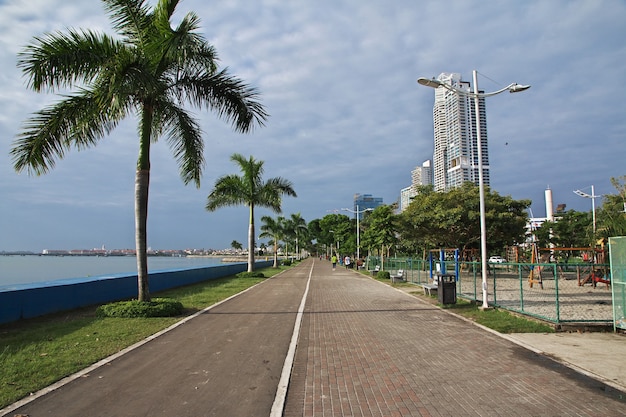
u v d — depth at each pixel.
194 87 13.05
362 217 72.06
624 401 5.27
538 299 16.08
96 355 7.38
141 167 12.34
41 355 7.32
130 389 5.73
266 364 6.96
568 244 40.84
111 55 11.08
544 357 7.36
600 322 9.74
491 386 5.86
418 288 20.98
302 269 45.97
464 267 34.22
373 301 15.51
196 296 16.72
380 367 6.80
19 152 10.91
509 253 39.09
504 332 9.56
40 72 10.23
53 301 11.82
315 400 5.35
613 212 21.17
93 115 11.54
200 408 5.08
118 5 12.05
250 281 25.58
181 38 11.17
